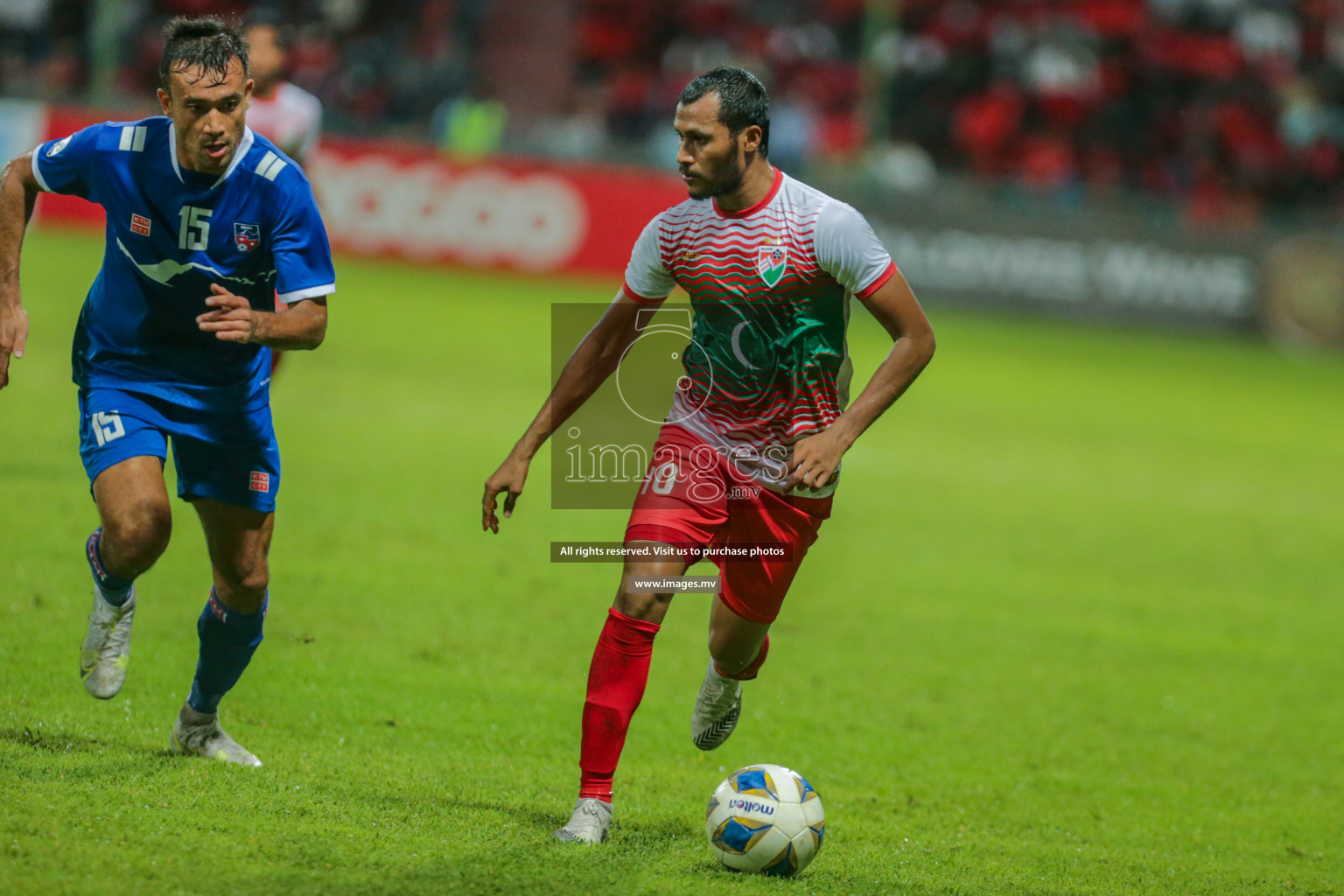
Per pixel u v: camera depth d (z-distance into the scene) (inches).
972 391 2267.5
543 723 726.5
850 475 1592.0
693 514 567.2
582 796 548.7
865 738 768.9
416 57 3582.7
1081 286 3105.3
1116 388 2437.3
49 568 860.0
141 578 897.5
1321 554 1417.3
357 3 3604.8
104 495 546.3
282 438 1392.7
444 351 2011.6
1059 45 3949.3
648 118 3631.9
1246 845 647.8
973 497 1533.0
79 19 3420.3
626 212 2918.3
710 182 540.4
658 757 703.7
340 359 1875.0
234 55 526.3
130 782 543.8
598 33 3966.5
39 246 2456.9
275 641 807.1
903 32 4013.3
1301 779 768.9
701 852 546.3
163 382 567.8
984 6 4065.0
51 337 1688.0
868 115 3535.9
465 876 482.9
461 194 2903.5
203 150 526.9
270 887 455.5
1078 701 882.1
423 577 981.8
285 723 676.1
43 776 539.5
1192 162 3887.8
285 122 977.5
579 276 2923.2
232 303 512.4
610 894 480.7
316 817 531.2
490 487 576.1
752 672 636.1
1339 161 3961.6
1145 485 1701.5
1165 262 3115.2
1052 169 3754.9
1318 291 3147.1
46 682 673.0
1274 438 2117.4
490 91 3567.9
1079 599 1148.5
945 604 1091.9
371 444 1412.4
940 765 735.1
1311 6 4197.8
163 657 748.0
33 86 2896.2
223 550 579.2
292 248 549.6
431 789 593.9
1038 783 719.7
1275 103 4035.4
